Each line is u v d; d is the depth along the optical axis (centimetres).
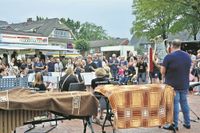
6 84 1086
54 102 580
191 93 1477
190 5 3325
